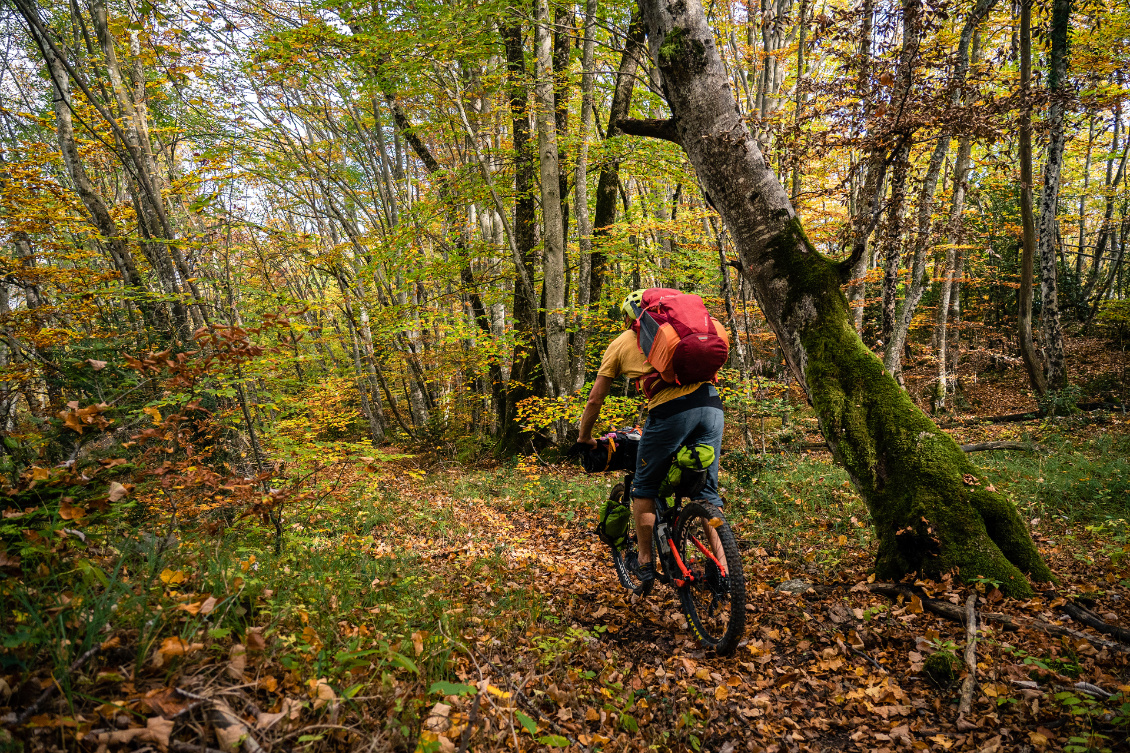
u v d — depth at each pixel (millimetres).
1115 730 2104
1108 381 14828
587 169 12172
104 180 17406
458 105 11438
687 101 4465
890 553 3744
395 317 13516
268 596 2561
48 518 2156
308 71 11641
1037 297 20250
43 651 1751
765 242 4449
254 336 3461
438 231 16781
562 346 11586
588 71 11117
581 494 7797
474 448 14938
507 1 8539
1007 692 2422
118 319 10945
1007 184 16266
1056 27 10938
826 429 4137
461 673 2479
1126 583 3508
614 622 3600
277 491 3621
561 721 2352
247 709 1833
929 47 4594
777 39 13297
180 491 3596
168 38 11438
